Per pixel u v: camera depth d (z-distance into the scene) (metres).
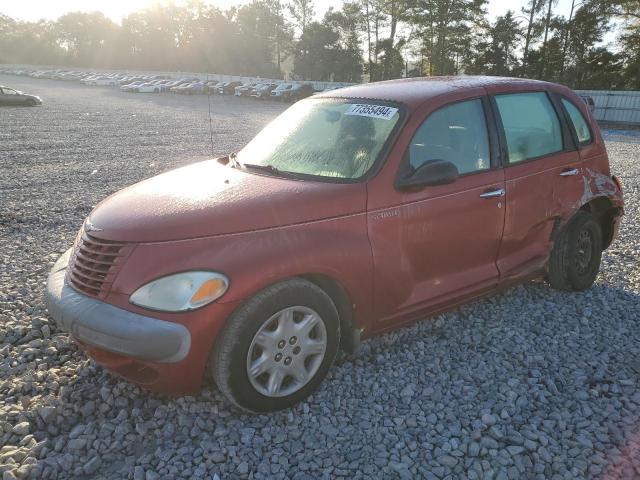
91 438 2.91
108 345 2.80
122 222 3.05
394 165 3.47
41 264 5.78
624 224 7.76
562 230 4.71
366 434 2.99
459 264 3.92
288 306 3.02
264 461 2.75
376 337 4.09
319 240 3.11
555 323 4.39
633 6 49.16
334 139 3.76
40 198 9.40
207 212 2.99
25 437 2.89
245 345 2.88
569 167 4.62
